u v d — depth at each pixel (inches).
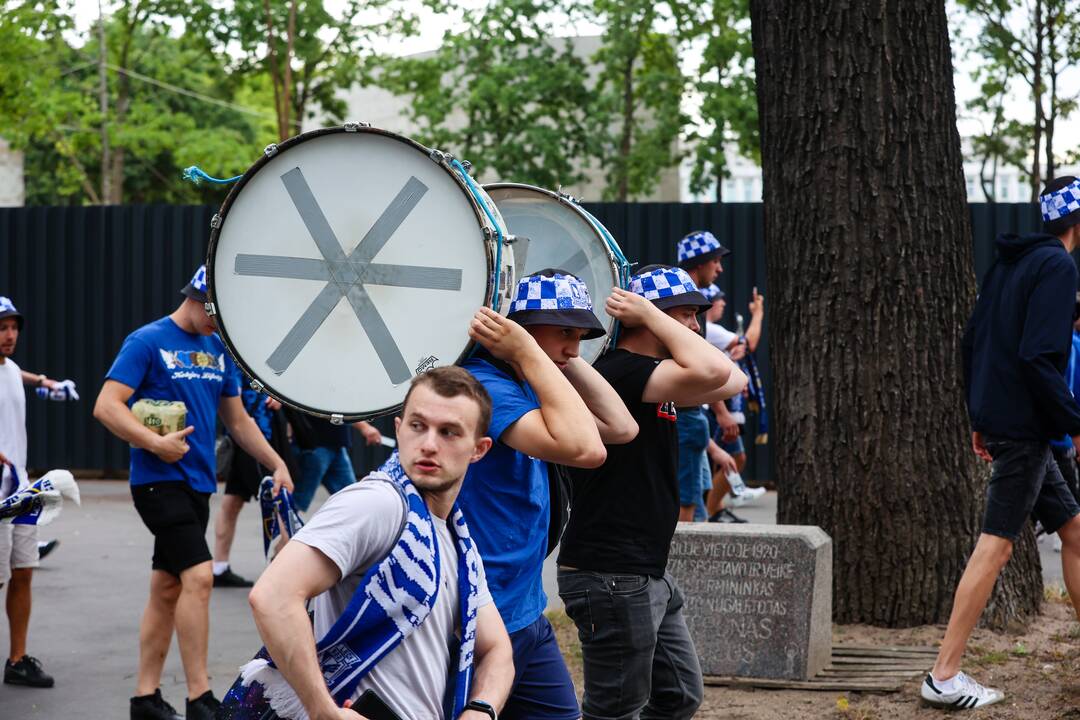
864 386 256.2
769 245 270.1
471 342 118.9
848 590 257.0
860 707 210.1
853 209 257.0
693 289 166.2
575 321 133.6
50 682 239.5
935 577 253.6
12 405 264.4
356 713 94.9
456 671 101.7
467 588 102.5
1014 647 238.2
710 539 227.6
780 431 267.1
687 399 150.7
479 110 987.9
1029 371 198.8
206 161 1087.6
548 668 136.7
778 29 264.4
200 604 205.9
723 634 226.8
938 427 255.0
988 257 511.8
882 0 255.8
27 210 546.6
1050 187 212.8
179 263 542.0
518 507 129.4
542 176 972.6
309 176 121.7
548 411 121.0
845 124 257.1
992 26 765.3
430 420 101.2
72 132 1213.1
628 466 150.8
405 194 120.0
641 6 924.6
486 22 956.0
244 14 947.3
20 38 895.1
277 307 122.4
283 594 93.8
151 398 209.5
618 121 1039.0
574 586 151.0
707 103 919.7
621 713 150.8
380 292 120.6
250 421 234.7
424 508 100.4
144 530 427.8
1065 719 198.1
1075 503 214.2
